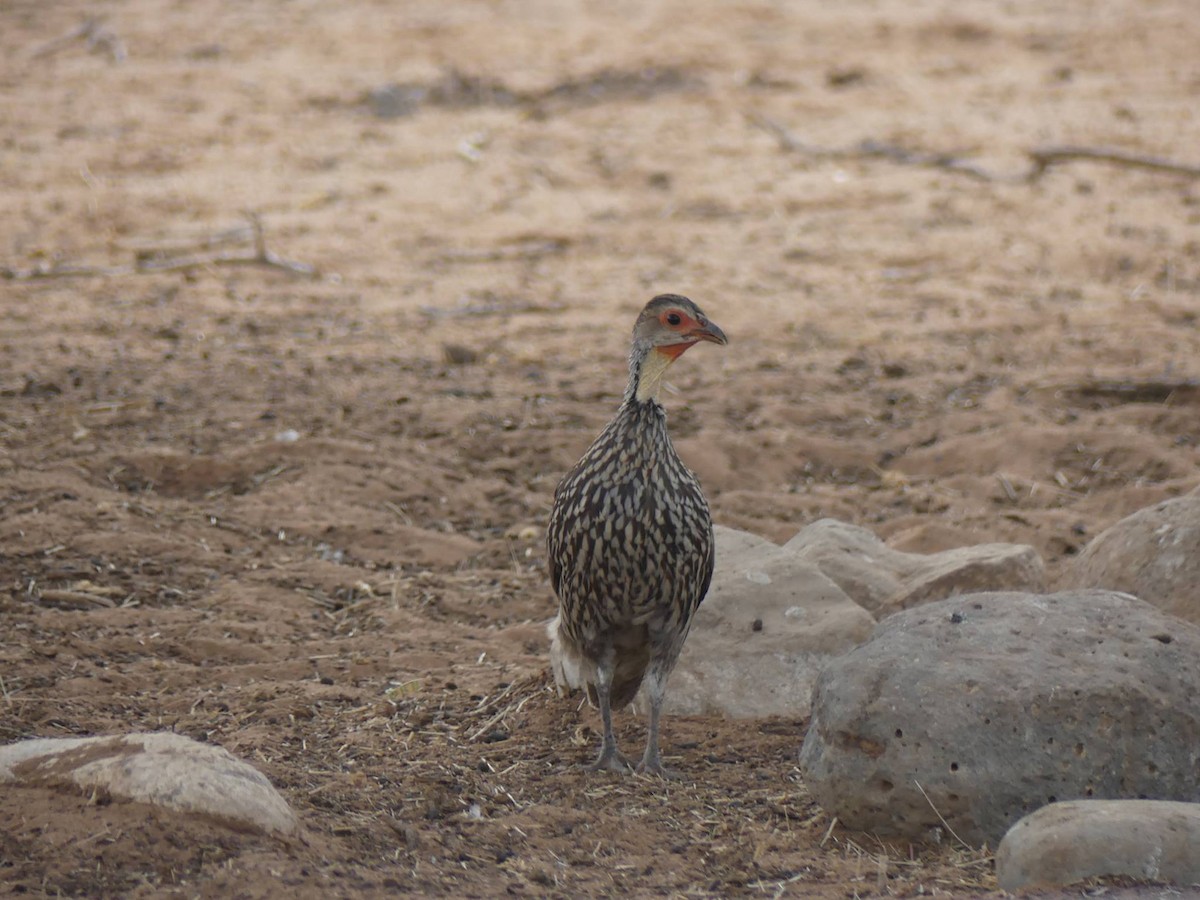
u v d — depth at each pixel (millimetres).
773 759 8000
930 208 23422
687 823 7254
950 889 6391
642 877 6625
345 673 9336
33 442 13336
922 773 6824
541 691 8938
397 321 18266
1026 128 27734
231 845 6145
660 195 24516
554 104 29875
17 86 30859
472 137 27547
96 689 8820
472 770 7824
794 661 8656
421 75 31047
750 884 6551
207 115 28938
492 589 10992
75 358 16219
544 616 10523
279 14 37156
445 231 22578
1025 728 6824
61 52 33688
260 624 10070
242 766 6547
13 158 26047
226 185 24719
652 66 31797
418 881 6258
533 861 6707
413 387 15609
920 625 7379
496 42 33906
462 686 9094
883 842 6984
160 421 14156
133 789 6281
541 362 16656
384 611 10469
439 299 19328
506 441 13945
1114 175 24891
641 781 7715
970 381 15945
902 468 13727
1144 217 22609
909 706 6918
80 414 14203
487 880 6430
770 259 21219
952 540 11547
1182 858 6094
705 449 13656
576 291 19734
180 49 33844
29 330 17328
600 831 7109
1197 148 26062
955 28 35250
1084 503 12594
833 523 10109
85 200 23688
